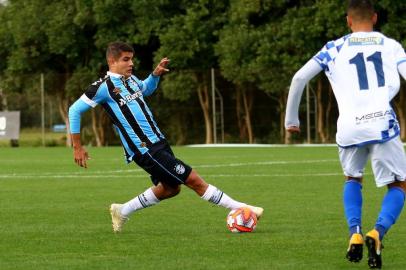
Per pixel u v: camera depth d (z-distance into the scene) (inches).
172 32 4133.9
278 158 2790.4
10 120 4411.9
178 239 1027.9
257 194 1604.3
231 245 976.3
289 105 849.5
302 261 869.8
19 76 4530.0
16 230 1123.3
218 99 4264.3
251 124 4242.1
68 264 864.3
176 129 4399.6
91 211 1350.9
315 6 3865.7
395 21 3801.7
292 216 1248.2
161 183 1071.6
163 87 4190.5
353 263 855.7
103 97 1037.8
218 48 4050.2
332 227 1124.5
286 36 3912.4
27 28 4451.3
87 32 4414.4
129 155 1051.9
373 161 833.5
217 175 2085.4
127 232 1094.4
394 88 829.8
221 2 4163.4
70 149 3863.2
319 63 841.5
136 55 4475.9
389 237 1024.2
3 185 1870.1
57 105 4493.1
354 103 827.4
